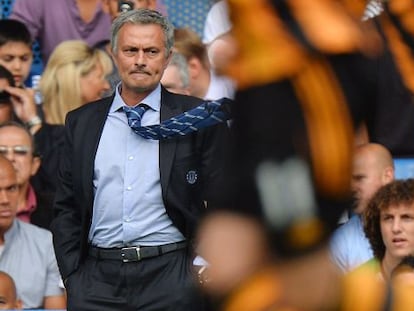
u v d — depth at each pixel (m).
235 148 5.38
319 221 5.38
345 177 5.38
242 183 5.33
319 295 5.54
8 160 21.70
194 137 17.91
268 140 5.31
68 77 24.69
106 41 27.38
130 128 18.42
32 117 24.73
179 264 18.22
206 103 17.61
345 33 5.37
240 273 5.45
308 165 5.31
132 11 19.08
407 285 6.10
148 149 18.25
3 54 25.84
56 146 23.86
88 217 18.62
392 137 19.25
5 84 24.95
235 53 5.43
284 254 5.43
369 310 5.86
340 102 5.37
